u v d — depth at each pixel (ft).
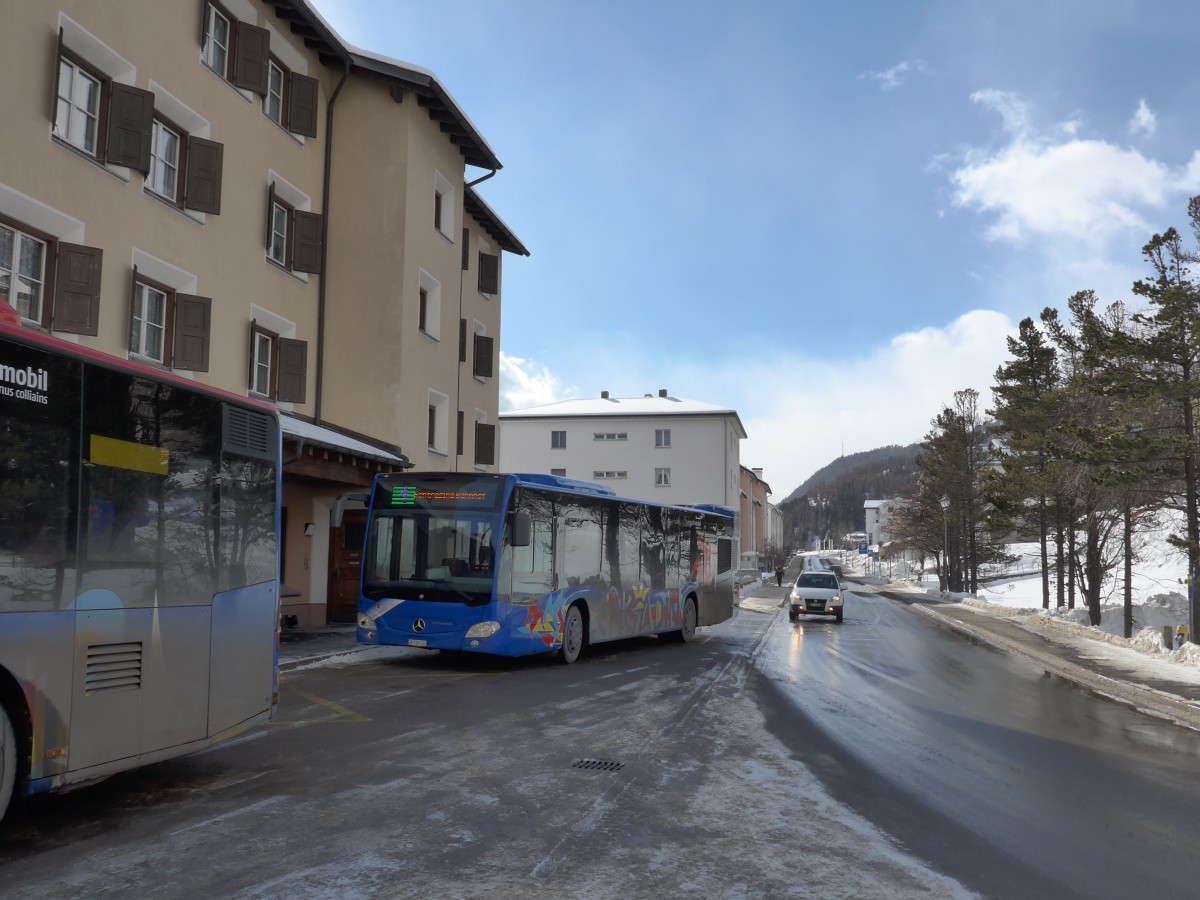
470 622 44.86
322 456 55.57
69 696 17.38
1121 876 16.79
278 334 64.44
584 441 219.00
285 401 62.44
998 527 155.43
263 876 15.06
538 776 23.08
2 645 16.11
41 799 20.04
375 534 47.32
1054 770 26.61
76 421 17.88
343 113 72.95
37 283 43.34
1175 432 93.97
